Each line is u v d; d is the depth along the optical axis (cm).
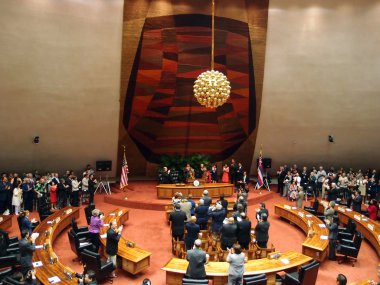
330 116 1867
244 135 1939
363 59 1694
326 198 1816
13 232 1347
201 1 1546
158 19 1548
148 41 1584
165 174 1805
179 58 1652
